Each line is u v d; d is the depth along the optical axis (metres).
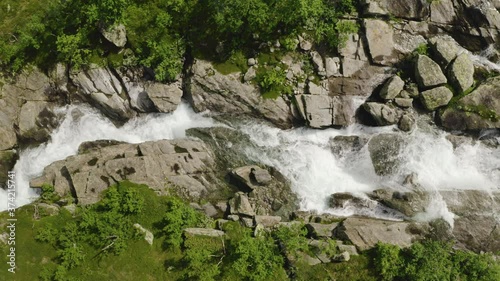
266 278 23.98
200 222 25.72
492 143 27.48
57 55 27.41
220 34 26.97
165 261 24.52
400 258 23.98
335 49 27.33
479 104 26.75
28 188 27.05
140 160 26.20
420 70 26.67
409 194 25.91
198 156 27.02
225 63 27.09
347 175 27.59
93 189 25.72
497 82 26.81
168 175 26.36
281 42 26.94
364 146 27.48
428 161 27.14
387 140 27.38
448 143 27.36
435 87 26.86
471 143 27.42
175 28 26.92
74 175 25.89
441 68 27.14
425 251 23.92
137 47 26.78
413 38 27.61
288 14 25.61
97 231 24.67
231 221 25.83
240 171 26.69
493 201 25.91
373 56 27.28
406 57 27.55
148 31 26.80
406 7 27.31
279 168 27.55
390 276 23.89
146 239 24.64
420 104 27.55
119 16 25.69
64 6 27.09
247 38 26.95
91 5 25.58
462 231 25.23
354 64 27.36
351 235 24.83
